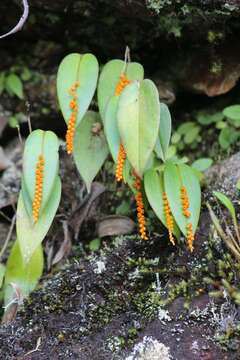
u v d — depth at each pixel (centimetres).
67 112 65
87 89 65
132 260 69
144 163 62
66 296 67
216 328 62
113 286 67
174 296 65
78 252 75
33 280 69
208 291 65
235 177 73
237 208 69
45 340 65
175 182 65
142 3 72
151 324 64
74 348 64
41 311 67
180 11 72
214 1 70
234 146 79
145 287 67
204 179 74
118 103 62
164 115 66
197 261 67
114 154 64
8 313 68
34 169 64
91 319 65
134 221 76
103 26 79
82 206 76
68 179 79
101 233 75
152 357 62
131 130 62
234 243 65
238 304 63
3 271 69
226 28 75
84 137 68
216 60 78
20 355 64
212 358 61
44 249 76
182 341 62
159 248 69
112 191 79
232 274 64
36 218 64
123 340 63
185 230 65
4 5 79
